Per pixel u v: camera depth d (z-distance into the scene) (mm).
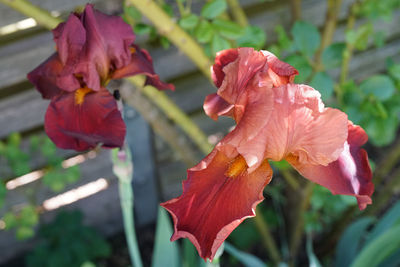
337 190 396
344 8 985
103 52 430
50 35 799
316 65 663
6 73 789
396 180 913
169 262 700
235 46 652
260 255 1079
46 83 443
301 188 858
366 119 667
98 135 420
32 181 938
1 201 837
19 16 736
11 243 1014
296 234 932
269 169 395
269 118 370
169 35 571
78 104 433
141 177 1033
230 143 375
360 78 1188
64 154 938
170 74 934
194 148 1065
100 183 1028
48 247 960
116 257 1082
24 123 864
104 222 1091
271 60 388
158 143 1025
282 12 957
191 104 1012
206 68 617
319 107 374
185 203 379
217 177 394
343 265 774
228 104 401
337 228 1007
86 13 422
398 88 668
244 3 912
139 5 526
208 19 611
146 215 1121
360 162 412
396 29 1106
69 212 987
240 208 382
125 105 890
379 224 747
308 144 383
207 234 374
